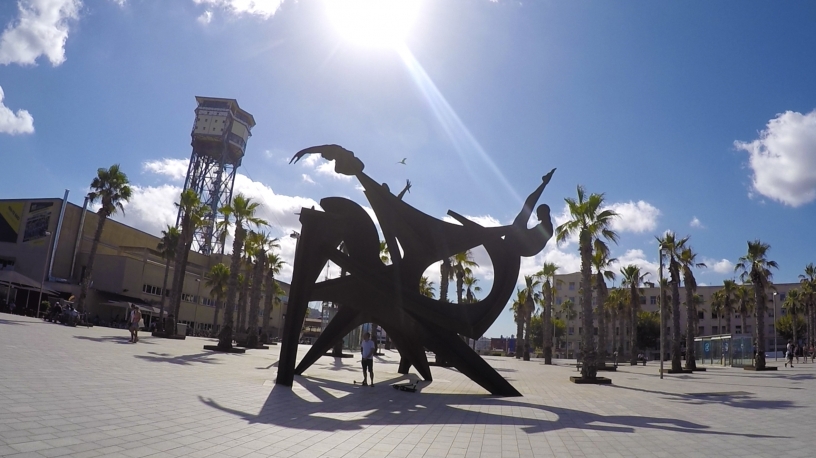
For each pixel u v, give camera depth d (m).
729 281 74.06
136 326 27.81
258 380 16.08
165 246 52.72
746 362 42.19
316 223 17.00
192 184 100.94
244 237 35.62
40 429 7.13
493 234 18.12
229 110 102.56
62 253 61.22
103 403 9.55
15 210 62.12
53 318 39.91
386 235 18.16
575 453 8.40
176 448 6.99
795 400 17.56
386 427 10.02
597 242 28.92
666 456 8.32
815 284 69.62
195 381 14.30
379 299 17.41
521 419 11.95
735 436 10.27
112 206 42.72
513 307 78.06
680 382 26.44
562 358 89.50
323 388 15.70
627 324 98.31
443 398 15.56
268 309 54.22
